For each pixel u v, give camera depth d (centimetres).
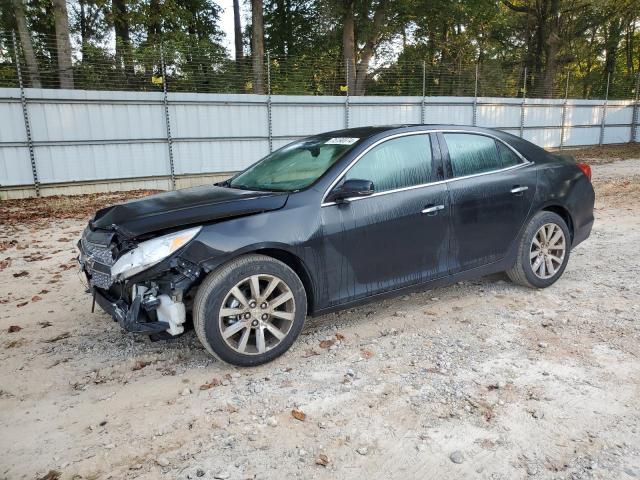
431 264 412
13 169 1444
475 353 359
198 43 2688
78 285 558
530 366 337
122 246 324
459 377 325
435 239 409
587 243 675
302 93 2233
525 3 3719
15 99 1411
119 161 1595
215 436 271
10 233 908
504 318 421
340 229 362
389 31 3092
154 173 1661
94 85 1772
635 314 420
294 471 241
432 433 268
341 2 2806
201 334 324
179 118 1662
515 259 468
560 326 401
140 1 2633
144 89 1817
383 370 338
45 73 1836
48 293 532
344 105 1955
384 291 392
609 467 238
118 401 309
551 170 483
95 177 1563
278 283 342
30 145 1449
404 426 274
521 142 483
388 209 383
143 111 1603
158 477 240
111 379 338
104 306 351
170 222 324
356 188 352
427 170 410
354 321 425
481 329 400
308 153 421
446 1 3136
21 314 468
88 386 329
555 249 486
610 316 418
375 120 2045
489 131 461
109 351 381
